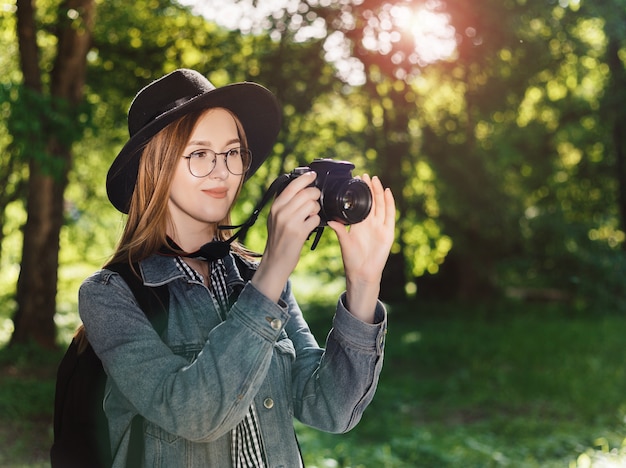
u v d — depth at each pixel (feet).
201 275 5.74
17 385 26.73
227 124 5.64
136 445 5.31
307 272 48.32
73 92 32.78
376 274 5.57
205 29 38.34
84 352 5.54
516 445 23.00
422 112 45.52
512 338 43.11
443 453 21.13
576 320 50.62
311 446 20.62
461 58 37.19
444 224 52.70
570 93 59.82
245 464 5.43
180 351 5.37
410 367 36.50
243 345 4.81
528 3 36.47
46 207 33.91
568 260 53.72
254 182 37.01
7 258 46.93
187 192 5.53
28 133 27.61
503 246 53.88
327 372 5.66
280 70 36.42
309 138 38.22
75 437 5.49
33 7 30.94
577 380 31.78
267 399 5.56
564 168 64.54
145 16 38.04
